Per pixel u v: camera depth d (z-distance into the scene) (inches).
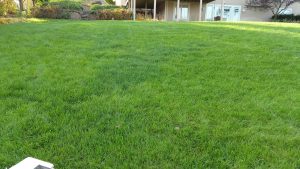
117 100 127.8
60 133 101.1
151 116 114.4
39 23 426.3
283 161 87.3
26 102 125.8
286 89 147.2
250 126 108.0
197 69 177.0
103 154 90.2
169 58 201.3
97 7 807.1
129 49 227.5
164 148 92.8
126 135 100.6
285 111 120.6
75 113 115.9
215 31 329.4
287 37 294.8
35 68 173.2
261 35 303.7
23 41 254.2
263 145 95.8
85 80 152.5
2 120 109.5
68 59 194.1
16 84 144.9
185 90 142.3
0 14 546.0
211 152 91.4
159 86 146.7
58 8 676.7
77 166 84.8
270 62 194.5
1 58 195.6
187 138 99.3
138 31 321.4
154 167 84.7
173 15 865.5
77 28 339.6
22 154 89.6
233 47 237.9
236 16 924.6
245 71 175.2
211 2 896.3
